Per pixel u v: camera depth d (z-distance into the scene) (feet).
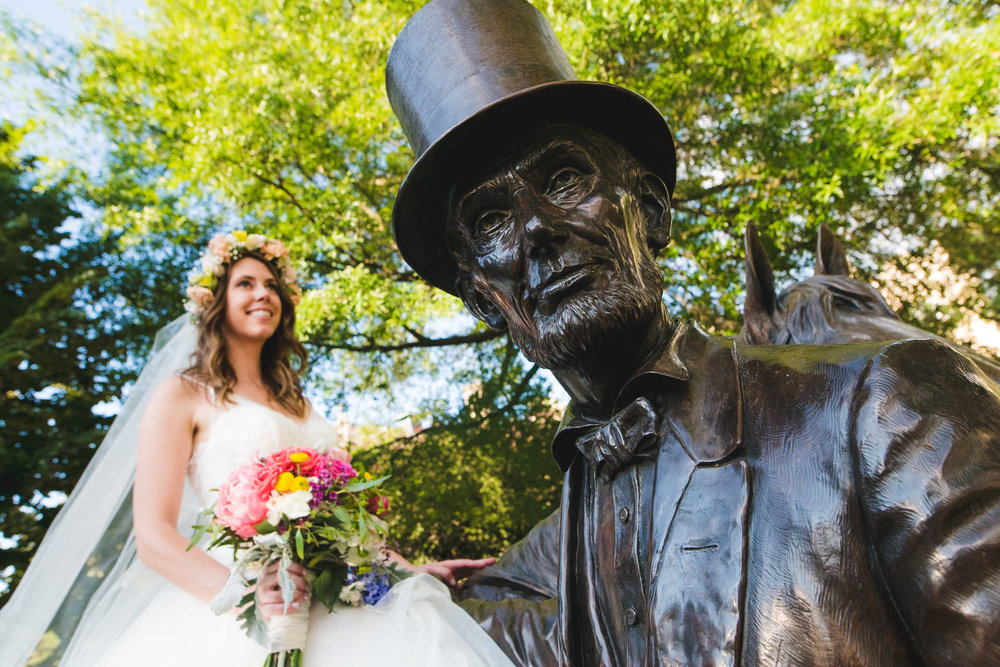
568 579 5.23
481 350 28.94
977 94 21.89
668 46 24.07
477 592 7.26
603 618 4.97
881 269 27.81
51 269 30.76
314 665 6.93
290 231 25.93
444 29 5.93
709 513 4.44
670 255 24.47
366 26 24.71
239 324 9.94
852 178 24.67
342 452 8.24
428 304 25.79
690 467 4.63
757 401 4.72
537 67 5.67
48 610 8.89
